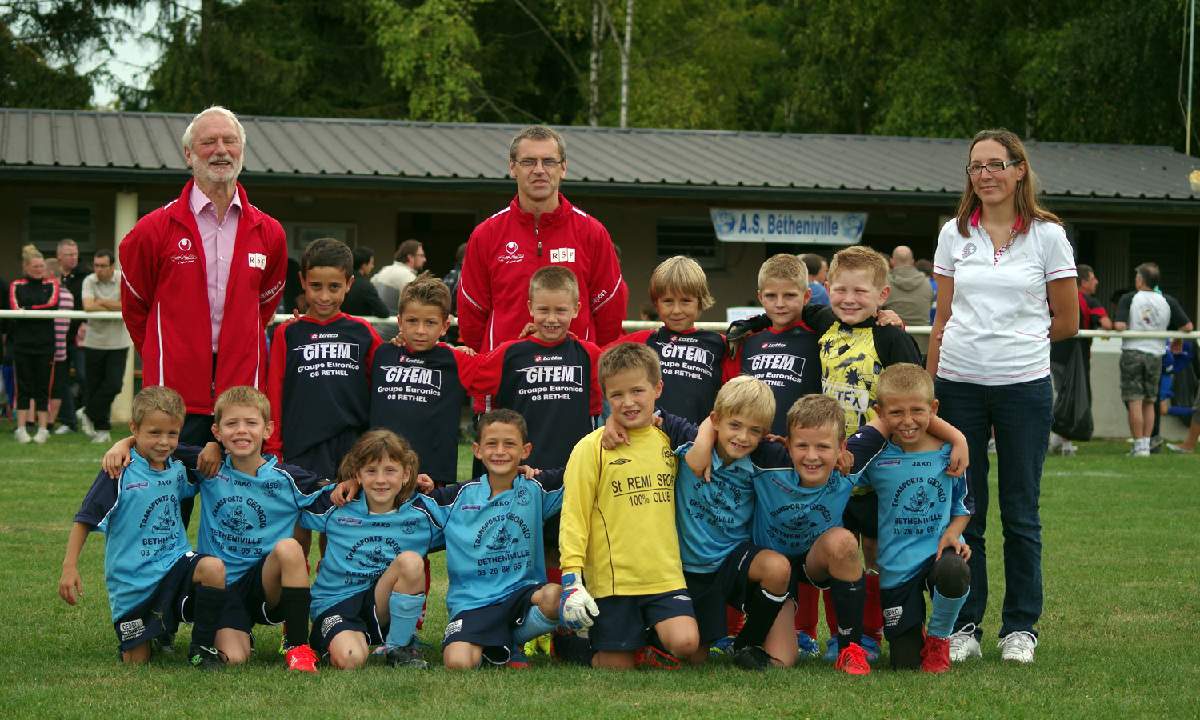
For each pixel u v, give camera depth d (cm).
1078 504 966
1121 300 1484
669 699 443
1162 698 450
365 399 562
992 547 798
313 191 1616
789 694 451
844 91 2888
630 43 2838
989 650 548
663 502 510
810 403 499
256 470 518
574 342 557
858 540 554
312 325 562
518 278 593
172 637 517
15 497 909
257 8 2859
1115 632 571
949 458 510
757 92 3334
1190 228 1934
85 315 1238
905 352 538
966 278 536
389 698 440
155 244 548
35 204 1666
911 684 468
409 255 1341
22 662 495
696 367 561
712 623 514
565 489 513
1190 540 811
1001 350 528
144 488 502
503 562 515
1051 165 1902
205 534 520
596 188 1589
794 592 522
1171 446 1394
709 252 1844
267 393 563
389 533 515
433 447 556
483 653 506
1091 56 2427
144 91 2858
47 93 2709
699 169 1692
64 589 493
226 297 550
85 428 1348
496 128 1894
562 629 521
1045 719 421
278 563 501
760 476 511
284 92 2772
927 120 2686
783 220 1698
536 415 548
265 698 438
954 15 2773
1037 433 531
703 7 3055
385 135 1781
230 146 545
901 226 1925
